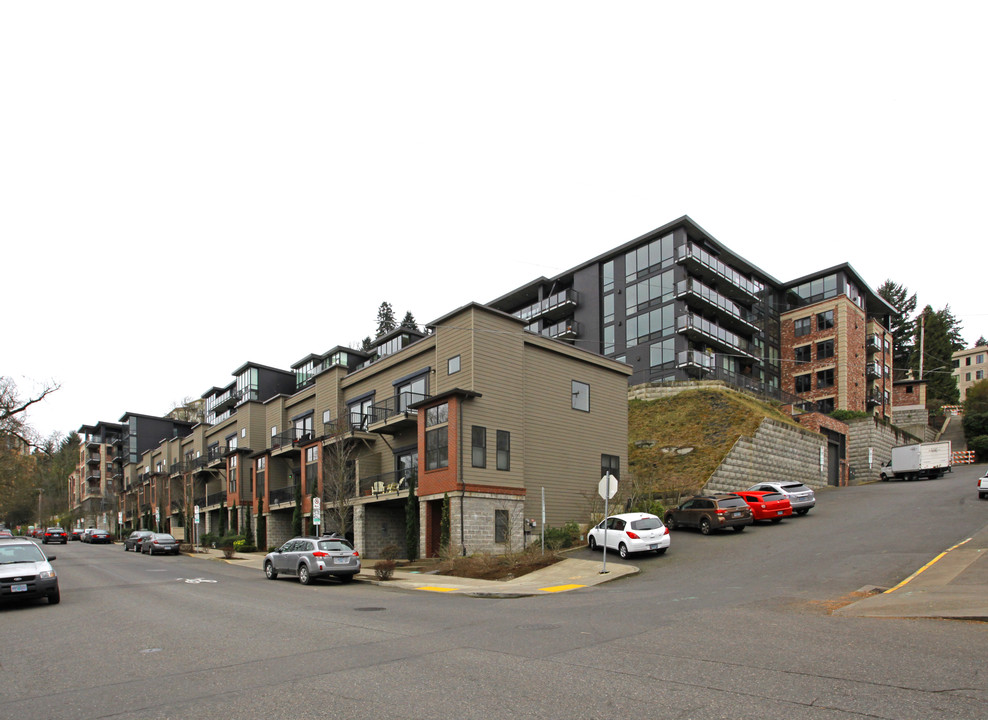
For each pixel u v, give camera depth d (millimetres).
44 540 62656
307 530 39375
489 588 18781
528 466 30203
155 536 43875
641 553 24234
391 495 31000
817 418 46219
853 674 7227
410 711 6352
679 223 50781
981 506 28000
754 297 58219
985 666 7422
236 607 15383
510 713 6195
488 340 29109
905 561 17766
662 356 50312
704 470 36000
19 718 6562
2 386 47375
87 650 10289
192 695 7234
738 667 7719
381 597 17516
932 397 80875
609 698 6590
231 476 51688
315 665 8547
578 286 57969
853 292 61750
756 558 20938
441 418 28281
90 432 104000
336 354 52312
